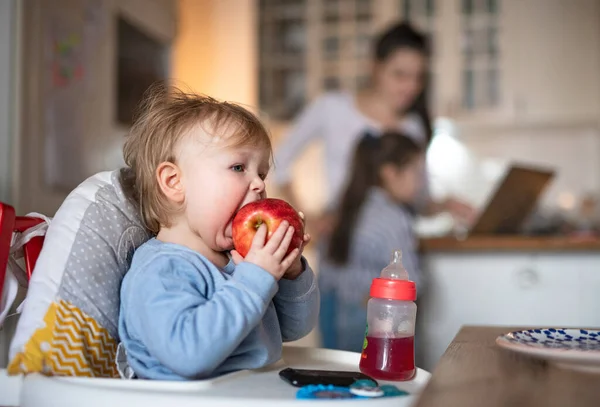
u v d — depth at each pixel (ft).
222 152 3.04
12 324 6.31
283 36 15.11
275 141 14.99
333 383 2.54
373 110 9.30
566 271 8.10
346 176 8.86
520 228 9.06
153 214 3.15
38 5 8.03
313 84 15.02
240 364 2.84
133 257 3.03
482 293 8.27
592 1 13.97
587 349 2.42
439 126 14.65
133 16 10.91
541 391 1.92
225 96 15.05
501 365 2.36
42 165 8.13
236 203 3.04
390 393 2.38
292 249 2.89
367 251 8.37
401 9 14.58
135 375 2.88
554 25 14.12
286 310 3.21
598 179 14.69
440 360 2.47
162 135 3.15
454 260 8.34
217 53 15.07
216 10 14.97
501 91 14.29
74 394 2.32
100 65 9.70
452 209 9.70
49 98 8.29
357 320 8.39
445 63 14.40
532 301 8.16
